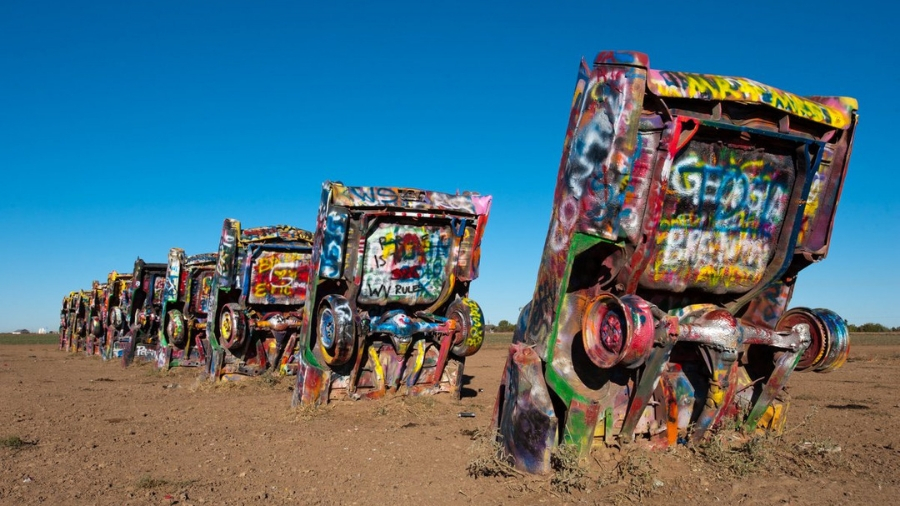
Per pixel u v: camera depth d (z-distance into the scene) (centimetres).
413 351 1030
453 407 1005
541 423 564
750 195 578
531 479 559
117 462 681
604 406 581
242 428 871
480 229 1039
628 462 551
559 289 567
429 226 1015
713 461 582
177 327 1714
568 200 561
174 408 1068
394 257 997
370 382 1012
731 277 603
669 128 510
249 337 1352
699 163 550
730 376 582
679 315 616
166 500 543
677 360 624
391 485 584
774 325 648
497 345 3522
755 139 556
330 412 945
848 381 1428
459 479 595
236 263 1381
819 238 608
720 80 535
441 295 1049
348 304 952
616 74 520
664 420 605
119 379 1598
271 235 1362
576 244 551
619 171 516
